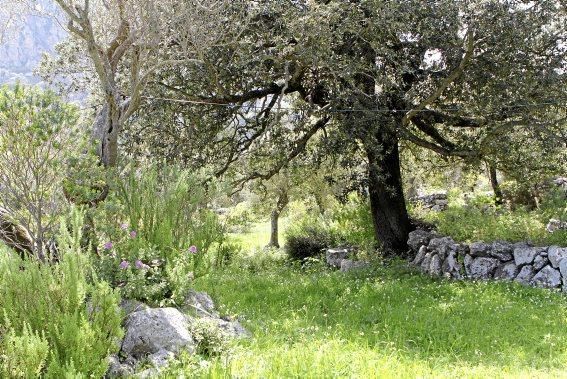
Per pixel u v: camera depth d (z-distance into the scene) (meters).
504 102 12.91
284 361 6.02
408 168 20.52
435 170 20.86
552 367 6.80
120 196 8.12
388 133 14.16
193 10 10.84
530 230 13.14
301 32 11.77
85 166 7.44
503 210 16.27
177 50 12.59
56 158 6.98
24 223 7.02
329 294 11.20
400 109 14.26
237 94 15.30
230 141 15.75
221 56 13.44
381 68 13.59
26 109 6.65
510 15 12.47
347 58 12.72
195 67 13.54
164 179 8.67
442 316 9.05
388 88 12.79
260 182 17.94
